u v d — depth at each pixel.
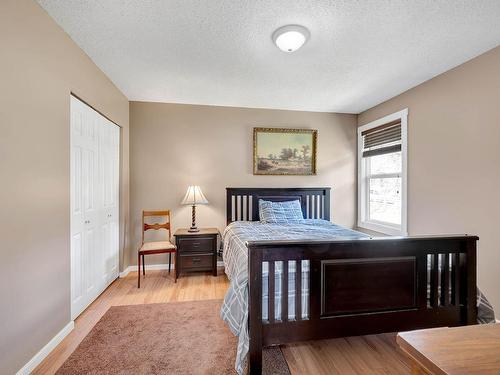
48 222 1.74
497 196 2.09
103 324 2.10
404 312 1.63
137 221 3.48
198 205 3.62
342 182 3.97
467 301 1.67
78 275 2.24
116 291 2.78
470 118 2.30
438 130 2.63
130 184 3.46
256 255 1.47
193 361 1.65
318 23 1.82
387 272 1.62
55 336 1.80
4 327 1.37
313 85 2.93
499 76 2.08
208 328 2.04
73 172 2.16
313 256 1.55
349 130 3.98
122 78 2.75
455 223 2.44
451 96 2.49
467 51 2.18
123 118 3.23
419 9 1.67
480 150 2.22
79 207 2.26
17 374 1.46
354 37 1.99
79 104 2.24
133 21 1.81
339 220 3.97
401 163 3.15
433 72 2.57
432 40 2.02
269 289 1.51
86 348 1.78
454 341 0.67
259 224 3.21
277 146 3.79
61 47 1.88
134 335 1.94
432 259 1.69
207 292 2.76
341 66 2.46
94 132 2.53
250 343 1.47
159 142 3.52
